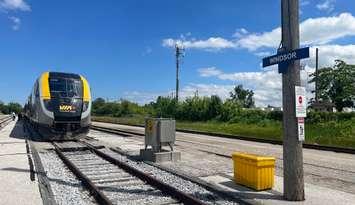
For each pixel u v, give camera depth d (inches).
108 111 4005.9
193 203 350.6
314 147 887.7
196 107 2516.0
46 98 968.3
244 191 407.8
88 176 506.3
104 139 1072.2
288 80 372.2
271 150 832.3
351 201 365.4
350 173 534.9
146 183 457.4
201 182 440.5
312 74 2655.0
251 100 3705.7
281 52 377.4
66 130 973.8
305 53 350.9
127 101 3855.8
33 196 378.3
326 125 1518.2
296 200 365.7
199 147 872.9
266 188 411.5
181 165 583.2
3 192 394.6
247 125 1923.0
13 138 1053.8
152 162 615.2
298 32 373.7
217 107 2400.3
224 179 472.1
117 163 598.2
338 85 2551.7
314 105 2075.5
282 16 378.0
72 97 983.6
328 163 635.5
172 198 385.1
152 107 3752.5
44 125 960.3
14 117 3137.3
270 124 1883.6
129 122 2335.1
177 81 2748.5
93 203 369.4
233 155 450.9
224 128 1717.5
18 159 628.4
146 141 649.6
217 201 369.1
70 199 381.4
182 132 1453.0
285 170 372.5
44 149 798.5
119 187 435.5
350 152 794.2
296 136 368.2
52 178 491.8
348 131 1315.2
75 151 806.5
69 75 1026.1
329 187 434.6
